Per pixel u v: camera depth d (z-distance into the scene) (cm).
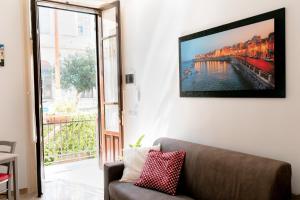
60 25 691
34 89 346
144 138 367
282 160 208
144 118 367
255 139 228
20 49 355
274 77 210
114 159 421
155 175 248
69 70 709
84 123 547
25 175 359
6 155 287
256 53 222
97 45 444
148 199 223
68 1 395
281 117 208
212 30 260
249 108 231
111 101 431
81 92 716
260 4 220
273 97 211
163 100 332
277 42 207
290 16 199
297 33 195
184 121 301
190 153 249
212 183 218
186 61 292
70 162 516
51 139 517
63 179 411
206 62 268
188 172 244
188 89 291
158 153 268
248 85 229
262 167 188
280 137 209
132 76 386
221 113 257
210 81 264
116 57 410
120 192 246
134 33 380
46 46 668
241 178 197
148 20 352
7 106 348
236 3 239
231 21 244
